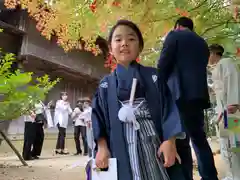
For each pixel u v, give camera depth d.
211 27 3.60
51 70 13.91
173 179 1.47
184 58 2.41
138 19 3.04
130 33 1.68
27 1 3.40
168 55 2.42
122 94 1.59
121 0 2.91
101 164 1.49
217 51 3.71
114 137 1.53
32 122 7.92
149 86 1.59
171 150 1.42
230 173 3.61
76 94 16.06
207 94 2.41
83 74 15.20
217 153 6.05
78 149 10.06
